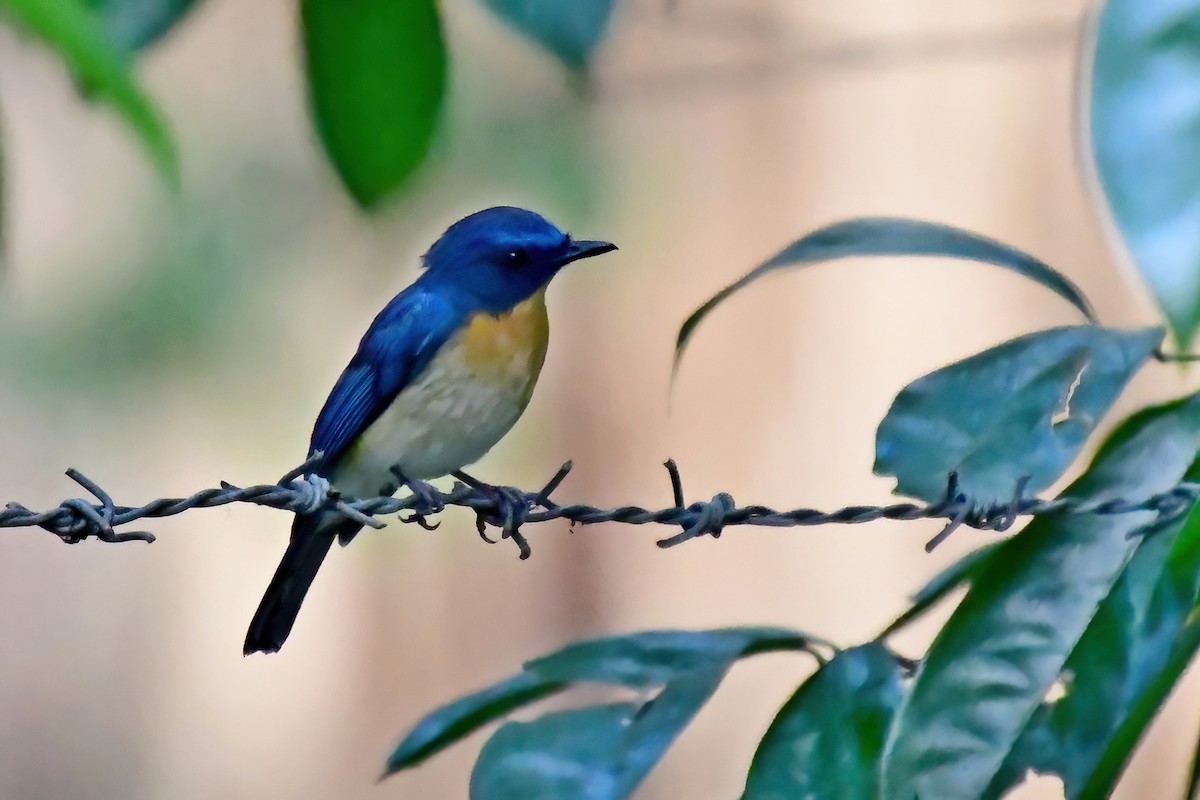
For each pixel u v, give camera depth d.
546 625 11.08
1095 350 4.29
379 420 6.70
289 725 11.42
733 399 11.20
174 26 4.80
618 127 11.23
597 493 11.21
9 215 3.93
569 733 4.58
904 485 4.29
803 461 11.04
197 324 11.41
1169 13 3.13
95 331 11.35
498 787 4.49
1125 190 3.10
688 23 11.24
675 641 4.64
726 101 11.40
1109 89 3.14
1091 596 3.93
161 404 11.43
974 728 3.83
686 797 10.36
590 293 11.34
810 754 4.25
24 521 4.36
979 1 11.23
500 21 4.62
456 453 6.83
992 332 10.82
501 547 11.16
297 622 11.30
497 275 6.61
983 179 11.18
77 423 11.41
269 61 11.37
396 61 4.76
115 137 11.21
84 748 11.58
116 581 11.74
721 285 11.41
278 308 11.50
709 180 11.43
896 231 4.29
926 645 10.04
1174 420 4.16
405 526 11.17
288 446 11.54
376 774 11.16
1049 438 4.25
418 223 11.09
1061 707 4.18
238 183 11.37
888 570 10.60
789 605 10.75
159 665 11.70
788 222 11.48
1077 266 10.91
